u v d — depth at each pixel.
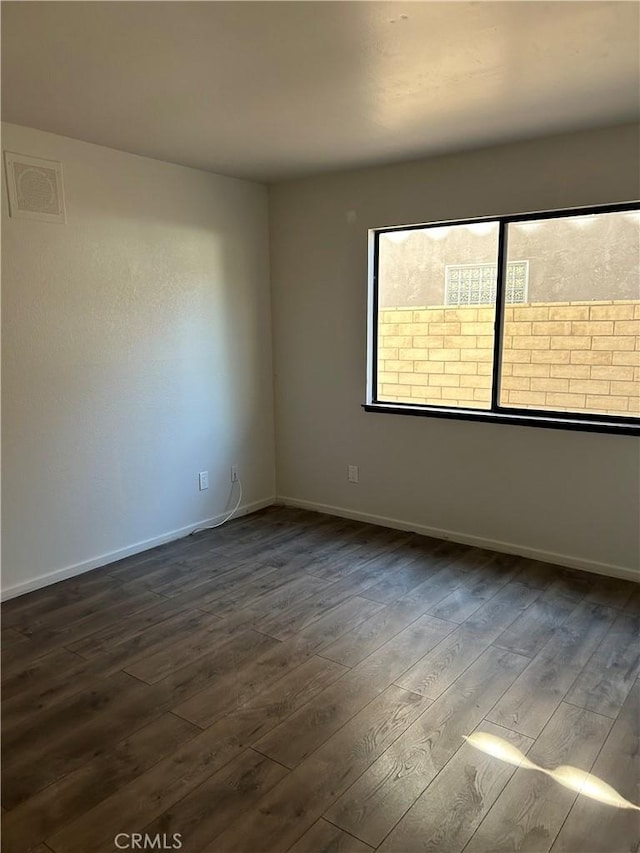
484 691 2.34
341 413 4.34
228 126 2.99
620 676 2.43
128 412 3.64
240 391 4.39
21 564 3.19
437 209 3.67
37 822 1.76
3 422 3.05
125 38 2.03
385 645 2.68
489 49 2.14
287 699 2.31
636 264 3.18
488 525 3.79
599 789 1.86
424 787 1.87
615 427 3.23
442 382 3.92
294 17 1.89
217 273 4.10
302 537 4.04
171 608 3.04
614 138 3.07
